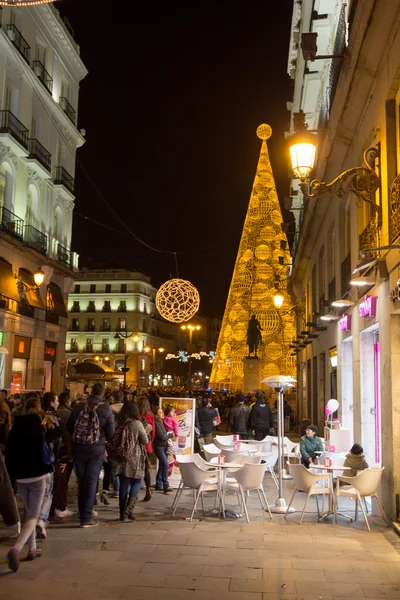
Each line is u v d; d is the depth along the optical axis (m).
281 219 62.53
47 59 29.19
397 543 7.23
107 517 8.61
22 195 26.00
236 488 8.79
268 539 7.37
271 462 11.42
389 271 8.19
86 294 79.06
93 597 5.22
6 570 5.97
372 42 8.45
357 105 10.21
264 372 57.12
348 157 11.88
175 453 11.88
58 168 30.42
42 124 28.25
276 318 58.22
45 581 5.64
